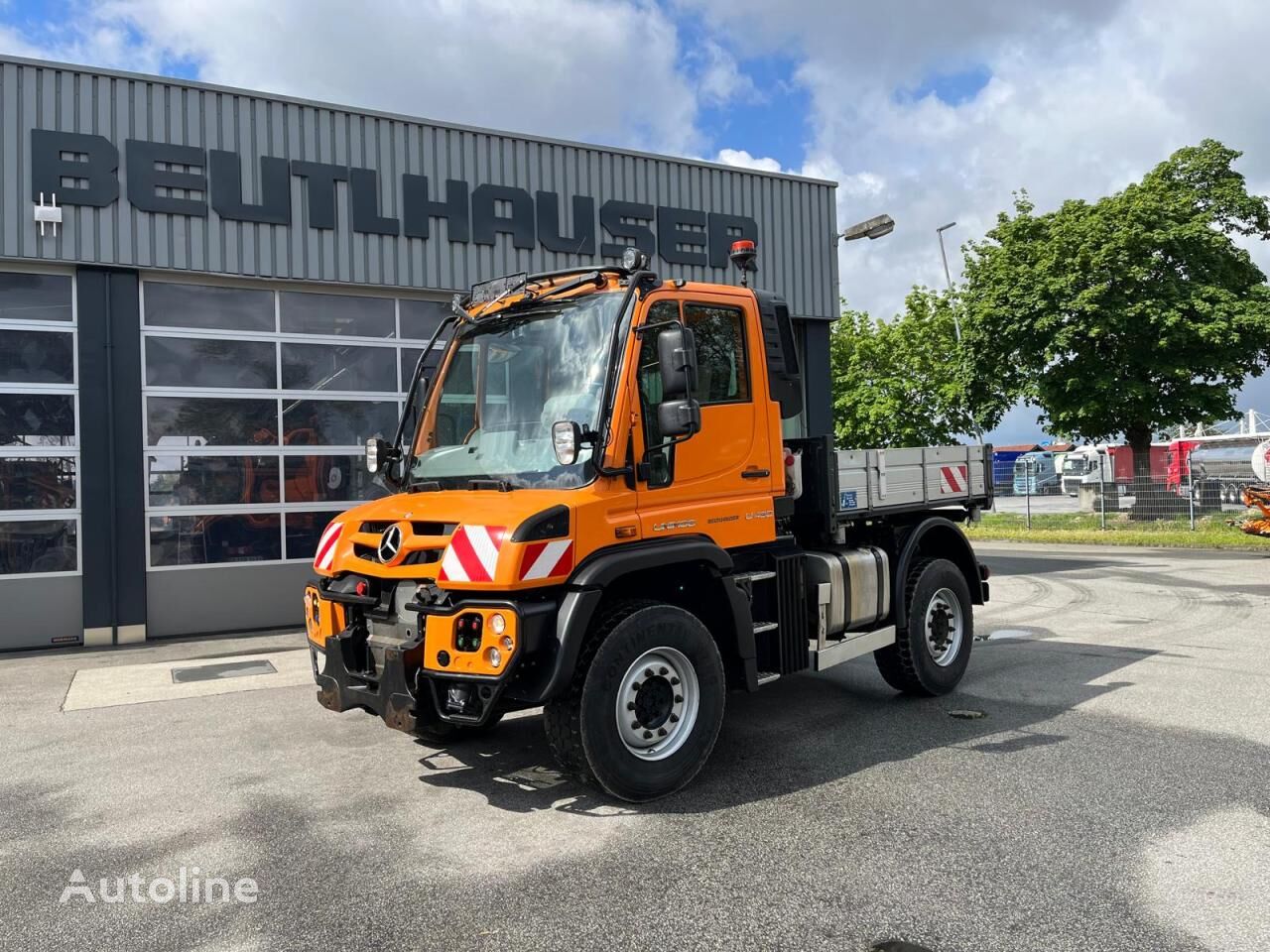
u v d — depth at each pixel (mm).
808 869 3795
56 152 9703
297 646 9758
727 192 14148
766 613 5527
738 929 3281
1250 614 10352
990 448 7914
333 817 4559
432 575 4406
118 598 10008
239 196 10539
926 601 6699
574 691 4430
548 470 4715
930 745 5566
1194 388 22219
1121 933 3199
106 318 10016
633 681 4570
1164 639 8961
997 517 26188
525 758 5531
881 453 6660
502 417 5137
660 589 5039
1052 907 3402
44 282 9859
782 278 14711
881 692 7043
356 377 11445
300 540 11031
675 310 5051
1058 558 17562
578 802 4695
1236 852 3877
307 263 10914
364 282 11242
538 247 12438
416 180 11586
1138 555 17641
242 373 10789
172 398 10398
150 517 10266
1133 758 5195
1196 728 5777
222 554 10602
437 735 5996
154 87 10180
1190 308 22156
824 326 15430
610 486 4598
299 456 11070
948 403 25969
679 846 4070
